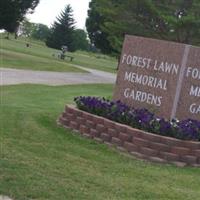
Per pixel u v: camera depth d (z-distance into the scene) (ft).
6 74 98.53
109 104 38.91
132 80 42.29
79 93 82.23
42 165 28.96
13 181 25.27
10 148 32.58
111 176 28.48
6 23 154.71
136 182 27.78
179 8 108.06
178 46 39.52
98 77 133.90
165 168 31.96
